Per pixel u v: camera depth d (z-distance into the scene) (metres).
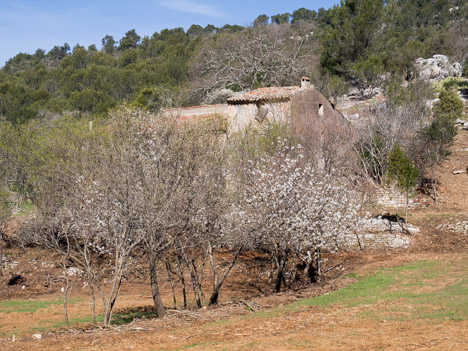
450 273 17.97
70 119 28.39
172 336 12.20
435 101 48.25
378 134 34.94
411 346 9.38
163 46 102.25
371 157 33.12
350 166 30.33
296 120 30.94
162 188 13.92
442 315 11.69
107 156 14.44
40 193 22.41
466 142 39.69
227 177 18.14
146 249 15.24
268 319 13.33
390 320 11.77
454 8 103.69
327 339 10.52
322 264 23.83
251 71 59.19
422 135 33.59
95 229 15.91
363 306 13.82
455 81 57.81
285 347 10.14
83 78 81.31
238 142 21.97
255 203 17.55
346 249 25.12
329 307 14.20
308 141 28.41
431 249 24.34
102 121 27.00
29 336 14.73
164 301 21.02
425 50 72.06
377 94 56.38
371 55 59.97
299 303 15.23
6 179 27.80
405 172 27.42
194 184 14.57
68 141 25.20
